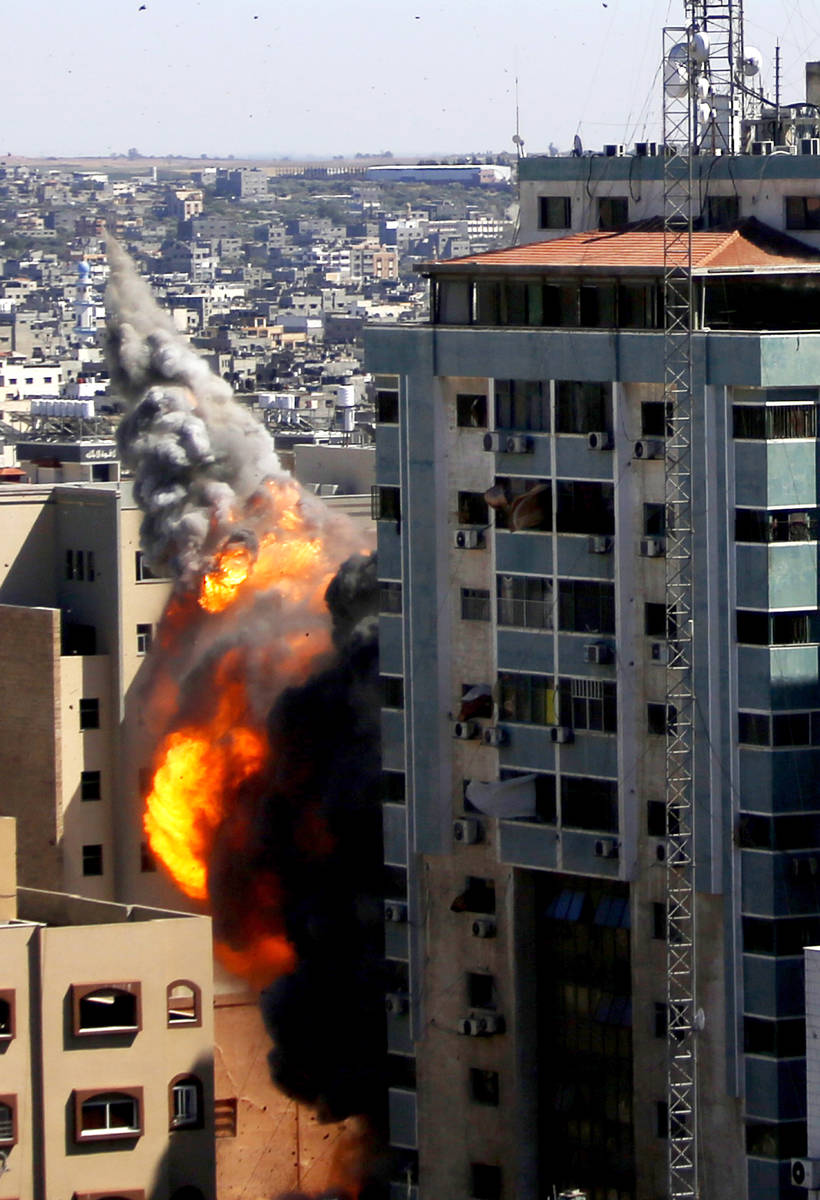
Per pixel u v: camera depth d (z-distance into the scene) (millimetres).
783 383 189875
